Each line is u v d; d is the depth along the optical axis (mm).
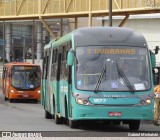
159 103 24922
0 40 95875
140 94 19891
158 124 24578
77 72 20234
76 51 20500
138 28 62312
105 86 19875
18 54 95188
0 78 79875
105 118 19719
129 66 20250
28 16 46875
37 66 47094
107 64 20203
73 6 44156
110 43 20531
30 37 93812
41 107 40000
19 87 46344
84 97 19812
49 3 45562
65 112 21984
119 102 19719
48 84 27438
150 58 20594
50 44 27875
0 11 48188
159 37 61219
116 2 41062
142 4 39500
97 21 66688
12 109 37188
